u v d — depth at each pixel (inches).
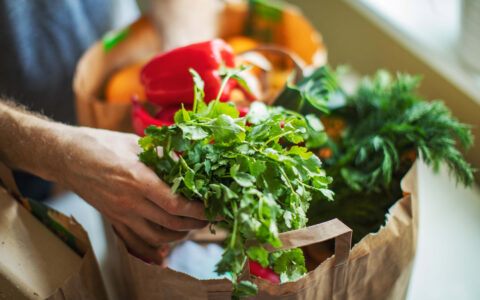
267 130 22.1
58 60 39.9
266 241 19.4
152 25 39.1
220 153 21.5
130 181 22.7
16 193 27.0
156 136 21.8
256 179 21.2
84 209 36.1
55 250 25.2
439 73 41.6
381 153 29.5
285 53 33.1
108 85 37.8
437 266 33.8
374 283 25.1
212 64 27.9
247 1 41.6
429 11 47.3
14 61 36.8
